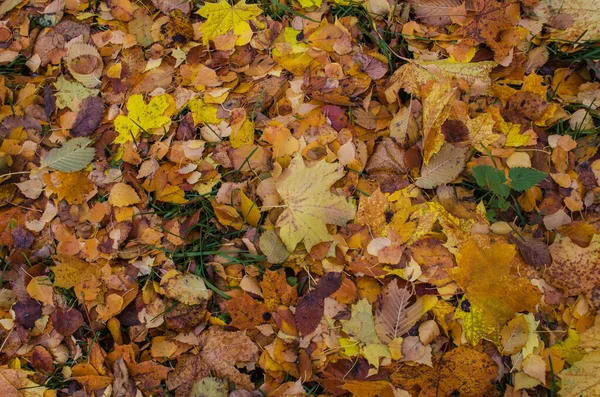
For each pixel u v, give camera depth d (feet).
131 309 5.73
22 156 6.40
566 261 5.55
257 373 5.50
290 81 6.65
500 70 6.53
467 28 6.54
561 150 6.09
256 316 5.53
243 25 6.86
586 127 6.26
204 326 5.63
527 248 5.64
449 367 5.24
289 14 7.02
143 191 6.23
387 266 5.64
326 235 5.63
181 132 6.47
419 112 6.29
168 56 6.87
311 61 6.68
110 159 6.40
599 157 6.16
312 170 5.83
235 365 5.44
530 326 5.31
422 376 5.21
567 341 5.30
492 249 5.43
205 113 6.50
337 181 6.08
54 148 6.44
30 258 5.98
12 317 5.71
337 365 5.36
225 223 5.97
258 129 6.43
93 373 5.48
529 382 5.15
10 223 6.09
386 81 6.57
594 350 5.09
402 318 5.37
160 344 5.54
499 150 6.11
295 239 5.65
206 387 5.31
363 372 5.29
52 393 5.44
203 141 6.33
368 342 5.31
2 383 5.40
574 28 6.53
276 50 6.77
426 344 5.29
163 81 6.74
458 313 5.38
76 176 6.28
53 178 6.27
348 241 5.77
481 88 6.36
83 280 5.76
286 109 6.51
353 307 5.42
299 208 5.74
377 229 5.78
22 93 6.72
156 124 6.45
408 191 5.98
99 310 5.67
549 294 5.51
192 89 6.66
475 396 5.18
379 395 5.12
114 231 6.01
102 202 6.20
